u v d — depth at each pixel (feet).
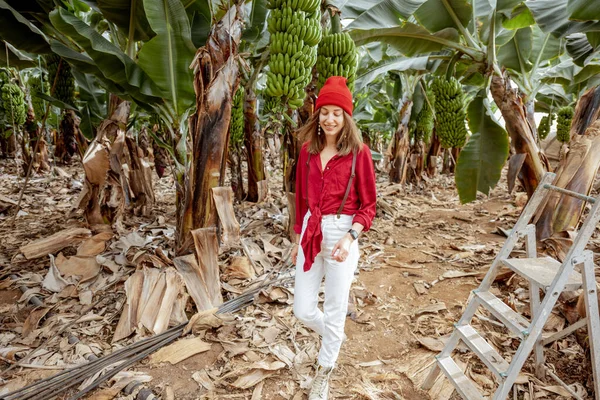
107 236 12.11
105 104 16.78
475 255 12.87
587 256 5.06
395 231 16.07
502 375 5.28
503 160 14.96
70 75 15.30
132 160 16.20
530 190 14.49
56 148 30.27
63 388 6.58
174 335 8.07
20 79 26.48
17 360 7.39
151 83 10.47
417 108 24.41
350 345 8.05
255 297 9.53
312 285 6.07
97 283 10.23
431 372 6.64
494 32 13.48
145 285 8.93
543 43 16.65
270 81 8.29
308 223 5.80
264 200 18.40
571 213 10.78
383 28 13.48
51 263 10.57
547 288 5.23
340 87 5.46
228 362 7.38
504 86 13.84
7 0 10.31
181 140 10.96
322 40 9.60
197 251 9.48
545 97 32.24
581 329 7.49
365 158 5.58
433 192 24.35
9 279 10.32
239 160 18.56
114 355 7.36
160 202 19.94
